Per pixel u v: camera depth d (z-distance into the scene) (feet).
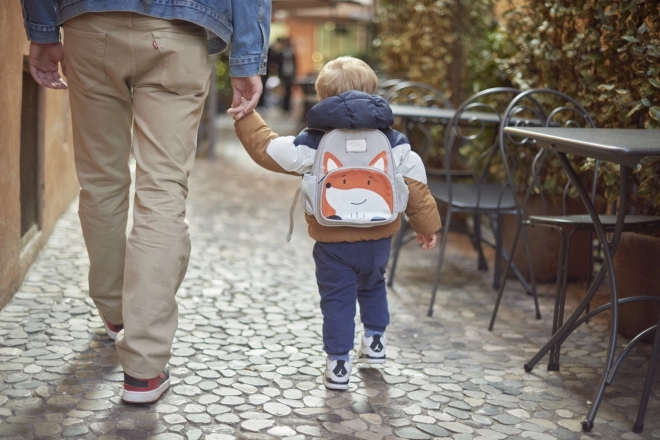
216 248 15.31
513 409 8.24
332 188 8.14
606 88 11.50
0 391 7.72
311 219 8.48
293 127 45.29
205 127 33.45
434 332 10.94
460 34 20.07
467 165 19.94
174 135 7.32
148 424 7.21
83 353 8.92
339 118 8.08
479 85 17.94
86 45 7.25
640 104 10.83
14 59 10.50
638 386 9.02
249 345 9.75
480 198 13.28
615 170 11.36
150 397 7.52
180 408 7.65
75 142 8.29
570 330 9.20
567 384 9.04
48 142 14.35
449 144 12.46
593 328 11.35
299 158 8.27
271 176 26.25
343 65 8.78
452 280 14.08
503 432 7.63
